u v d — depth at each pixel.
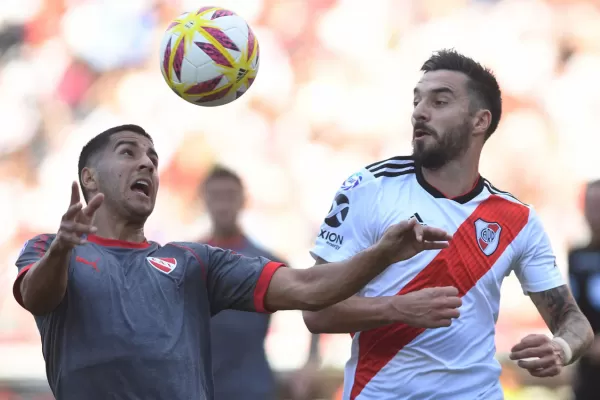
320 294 11.78
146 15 53.34
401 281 14.08
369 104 51.34
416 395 13.93
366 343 14.22
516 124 49.88
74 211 10.41
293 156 49.44
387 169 14.67
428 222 14.25
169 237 45.78
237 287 12.34
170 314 11.82
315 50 53.09
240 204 24.25
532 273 15.00
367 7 53.97
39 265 10.86
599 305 24.34
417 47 53.19
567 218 46.91
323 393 30.55
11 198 47.44
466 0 54.44
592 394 24.00
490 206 14.63
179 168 48.88
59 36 52.97
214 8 15.17
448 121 14.38
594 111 50.47
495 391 14.30
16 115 50.28
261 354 22.83
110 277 11.79
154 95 51.22
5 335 40.16
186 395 11.52
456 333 14.04
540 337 13.72
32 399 34.31
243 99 50.97
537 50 52.59
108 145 12.64
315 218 47.22
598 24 53.41
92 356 11.34
